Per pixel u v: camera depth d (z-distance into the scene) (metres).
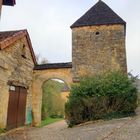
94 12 18.44
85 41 17.27
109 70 16.00
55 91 30.28
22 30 15.31
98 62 16.69
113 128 9.29
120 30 17.03
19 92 14.68
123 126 9.51
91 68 16.64
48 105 26.75
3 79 12.35
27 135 10.98
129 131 8.29
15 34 13.84
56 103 30.12
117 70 15.89
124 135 7.67
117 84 13.33
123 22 17.08
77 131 10.18
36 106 16.86
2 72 12.25
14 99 13.88
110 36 17.03
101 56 16.77
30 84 16.69
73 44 17.39
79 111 12.84
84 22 17.67
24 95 15.57
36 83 17.17
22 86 15.04
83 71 16.67
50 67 17.08
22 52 15.22
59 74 16.98
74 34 17.59
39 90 17.03
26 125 15.69
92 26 17.44
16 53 14.17
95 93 13.05
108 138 7.34
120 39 16.84
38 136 10.23
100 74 15.58
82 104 12.85
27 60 16.09
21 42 14.97
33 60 17.30
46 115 25.05
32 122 16.66
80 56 17.05
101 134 8.34
